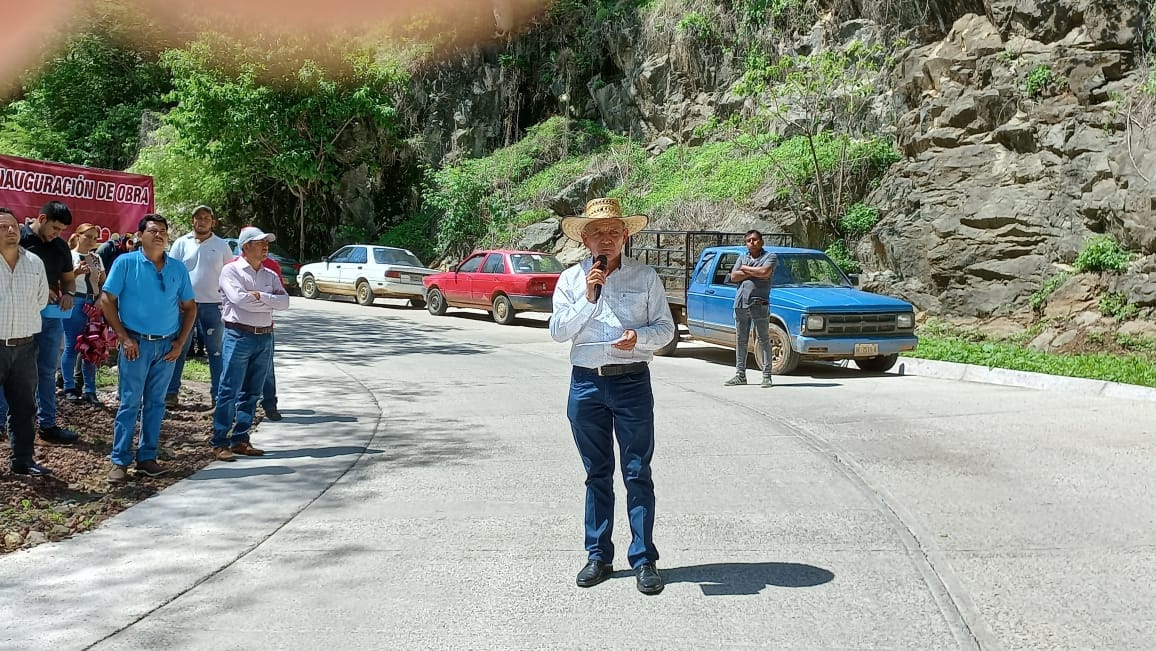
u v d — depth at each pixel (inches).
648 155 1163.3
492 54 1365.7
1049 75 749.3
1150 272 636.7
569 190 1150.3
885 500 259.4
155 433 294.7
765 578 199.0
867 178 868.0
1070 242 696.4
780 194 885.2
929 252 760.3
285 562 213.8
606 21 1252.5
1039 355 576.1
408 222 1322.6
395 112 1346.0
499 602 187.9
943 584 193.6
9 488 265.7
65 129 1727.4
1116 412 391.9
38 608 186.4
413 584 198.7
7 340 267.6
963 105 792.9
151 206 590.9
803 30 1040.8
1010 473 287.1
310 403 432.5
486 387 481.7
